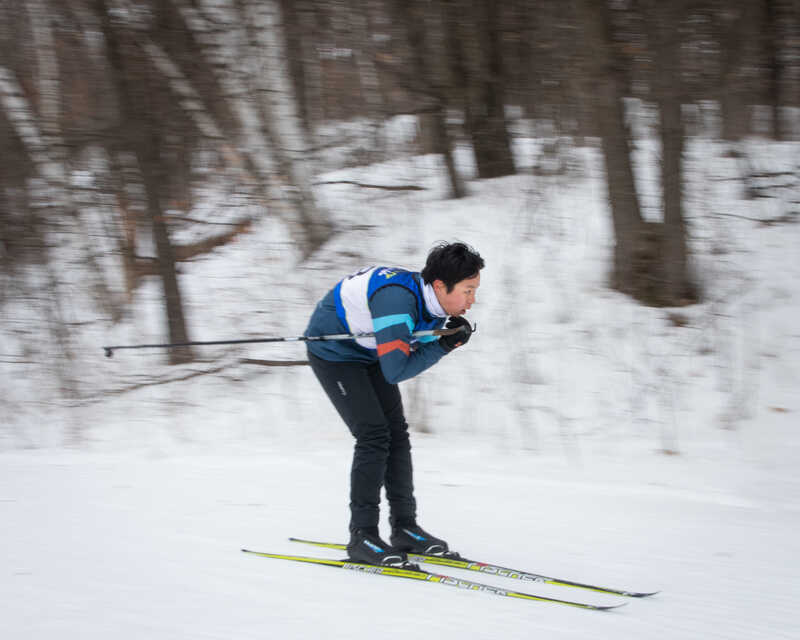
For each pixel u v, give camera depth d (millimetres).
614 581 3031
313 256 8258
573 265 7660
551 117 7586
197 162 8375
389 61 7941
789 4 6789
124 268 7918
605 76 6656
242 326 7438
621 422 5344
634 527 3660
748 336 6258
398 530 3297
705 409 5402
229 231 9477
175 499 4227
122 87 7098
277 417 5992
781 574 3062
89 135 7180
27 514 3969
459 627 2574
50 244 7266
